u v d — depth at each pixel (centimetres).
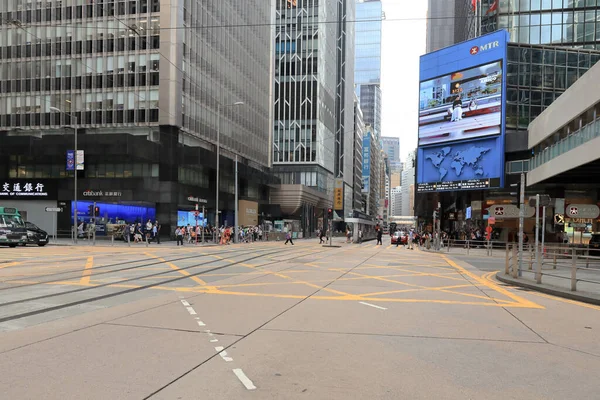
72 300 933
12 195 4241
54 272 1442
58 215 4206
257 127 7194
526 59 4244
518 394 436
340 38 11250
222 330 679
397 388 445
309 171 8600
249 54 6812
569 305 968
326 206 9250
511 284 1323
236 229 4316
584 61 4225
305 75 8762
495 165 3897
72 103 4603
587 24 4538
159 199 4222
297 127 8712
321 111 8894
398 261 2164
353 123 13212
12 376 468
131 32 4509
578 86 2452
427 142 4450
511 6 4731
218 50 5541
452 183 4219
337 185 10156
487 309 895
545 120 3130
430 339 645
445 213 6462
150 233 3888
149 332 661
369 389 441
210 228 4669
